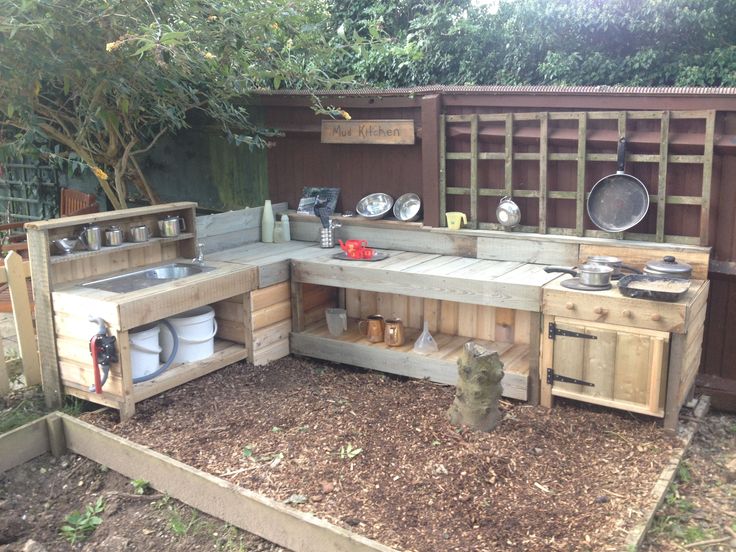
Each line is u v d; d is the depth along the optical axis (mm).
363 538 2793
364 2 7754
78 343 4059
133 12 4375
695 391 4328
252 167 6188
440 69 7637
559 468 3457
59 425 3873
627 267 4145
